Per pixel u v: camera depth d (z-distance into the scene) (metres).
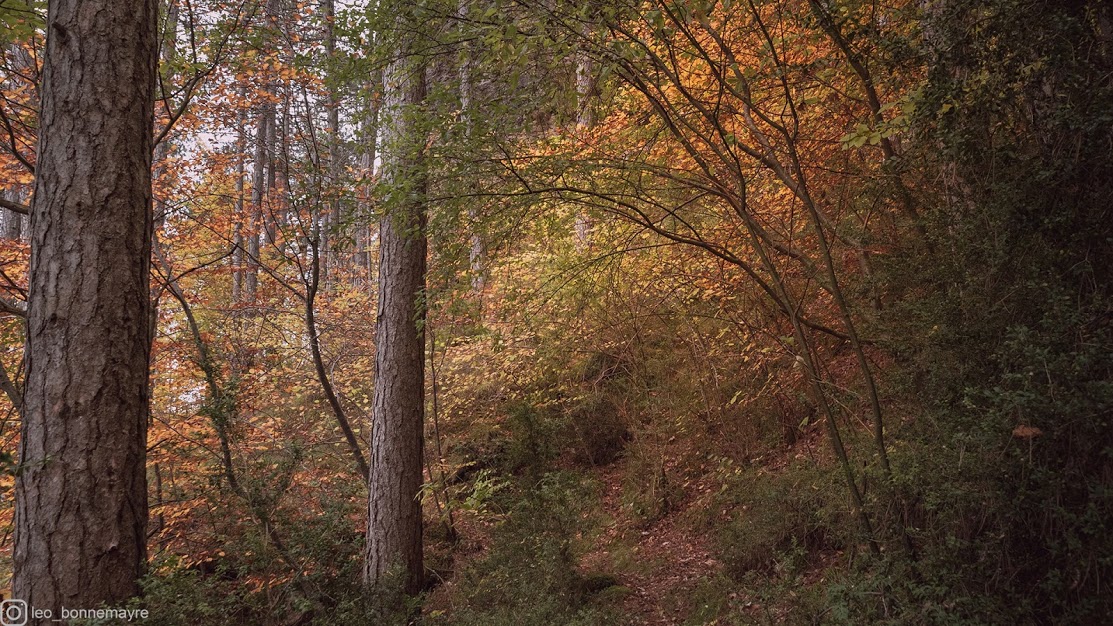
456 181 4.84
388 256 6.83
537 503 5.96
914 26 4.23
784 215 6.24
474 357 9.51
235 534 5.91
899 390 4.13
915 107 3.89
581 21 4.00
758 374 7.14
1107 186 3.12
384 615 5.20
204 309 8.23
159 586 3.25
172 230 7.60
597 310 8.05
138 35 3.55
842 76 5.22
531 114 5.01
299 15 6.13
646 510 7.52
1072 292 3.09
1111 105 3.02
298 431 9.45
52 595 3.08
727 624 4.87
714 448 7.70
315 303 9.55
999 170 3.45
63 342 3.22
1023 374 2.85
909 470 3.61
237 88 6.56
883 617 3.46
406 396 6.72
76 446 3.18
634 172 5.21
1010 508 3.01
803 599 4.27
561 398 9.47
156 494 6.89
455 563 7.40
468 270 5.66
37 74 5.18
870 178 4.87
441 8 4.75
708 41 5.73
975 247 3.47
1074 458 2.91
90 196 3.31
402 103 6.37
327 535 4.95
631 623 5.37
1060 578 2.86
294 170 6.59
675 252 7.04
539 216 5.68
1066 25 3.09
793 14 4.64
